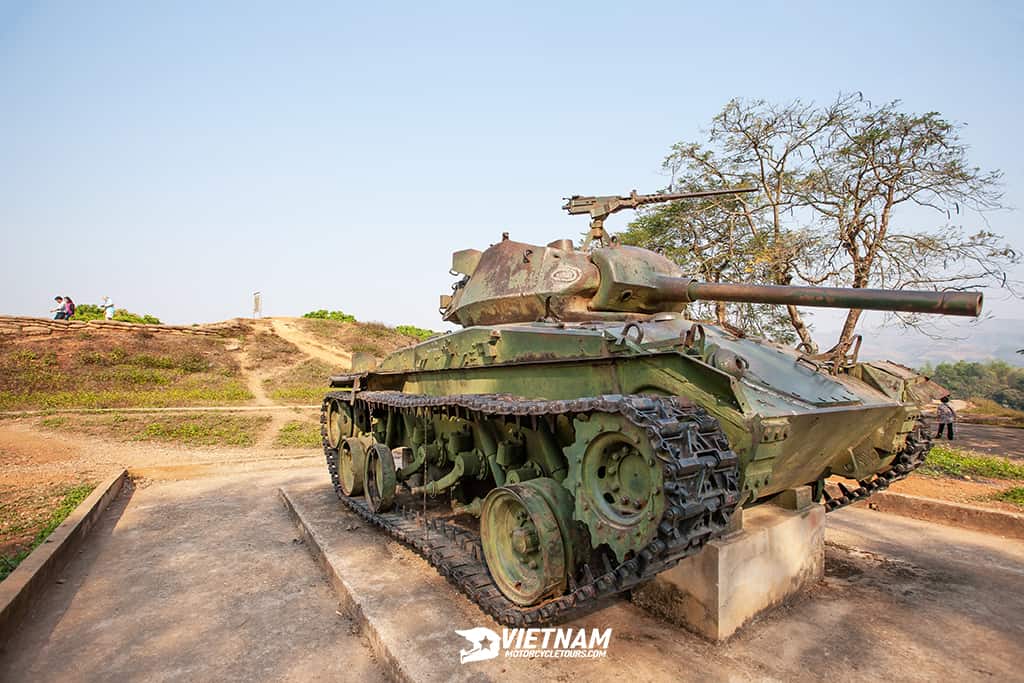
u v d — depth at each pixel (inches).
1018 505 408.8
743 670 207.5
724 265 860.0
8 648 229.3
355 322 1955.0
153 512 427.5
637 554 180.1
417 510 377.7
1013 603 264.8
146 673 211.6
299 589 287.9
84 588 286.8
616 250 321.1
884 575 297.6
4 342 1189.1
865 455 304.0
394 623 236.5
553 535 221.6
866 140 741.3
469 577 255.3
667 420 179.9
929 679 202.8
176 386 1164.5
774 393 225.6
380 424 428.1
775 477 245.3
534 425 245.8
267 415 919.7
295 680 208.4
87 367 1155.9
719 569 226.4
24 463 589.3
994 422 1002.1
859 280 775.1
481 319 354.6
